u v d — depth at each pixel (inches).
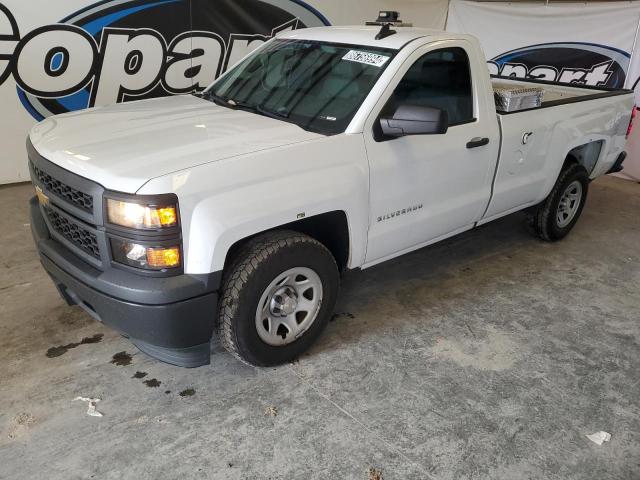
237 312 101.6
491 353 125.8
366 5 312.3
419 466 93.0
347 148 110.5
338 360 120.0
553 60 307.3
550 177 169.5
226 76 151.5
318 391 109.7
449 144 130.3
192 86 261.1
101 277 92.7
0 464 88.6
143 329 93.7
